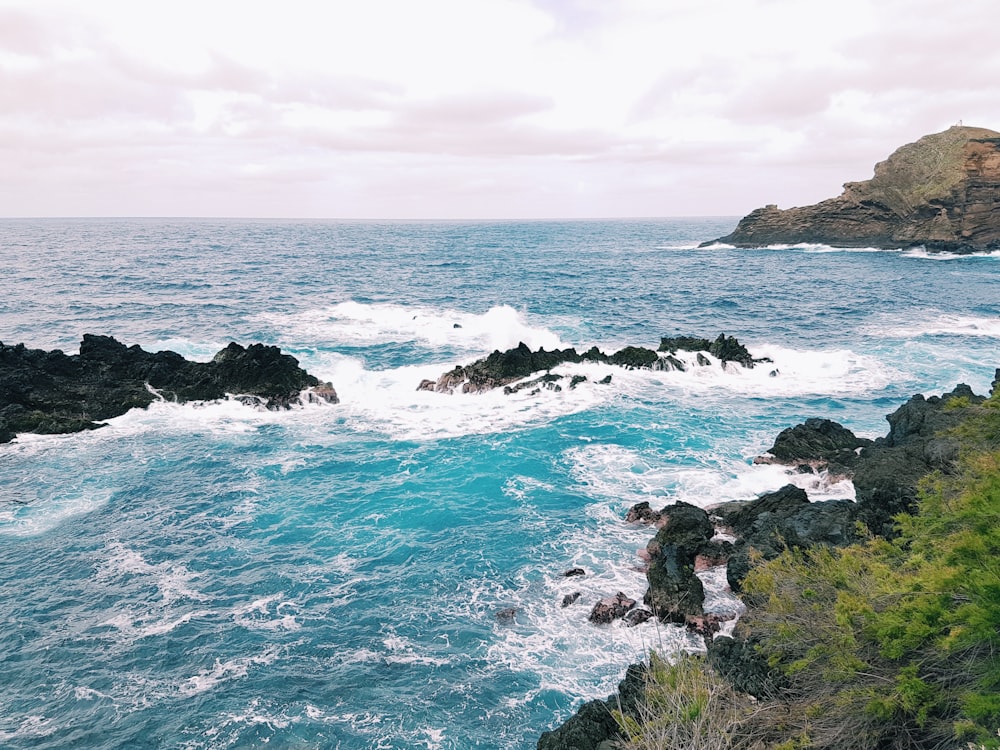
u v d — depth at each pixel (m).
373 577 21.69
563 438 33.28
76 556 22.91
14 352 39.22
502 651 18.09
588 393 40.03
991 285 85.19
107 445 32.66
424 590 20.94
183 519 25.50
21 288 82.12
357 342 54.28
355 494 27.53
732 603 19.86
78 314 65.25
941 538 10.76
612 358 45.62
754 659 12.53
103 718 15.81
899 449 24.39
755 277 102.19
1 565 22.31
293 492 27.73
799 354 48.19
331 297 79.06
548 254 157.12
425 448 32.31
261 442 33.25
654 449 31.77
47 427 33.97
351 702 16.33
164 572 21.98
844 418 36.12
